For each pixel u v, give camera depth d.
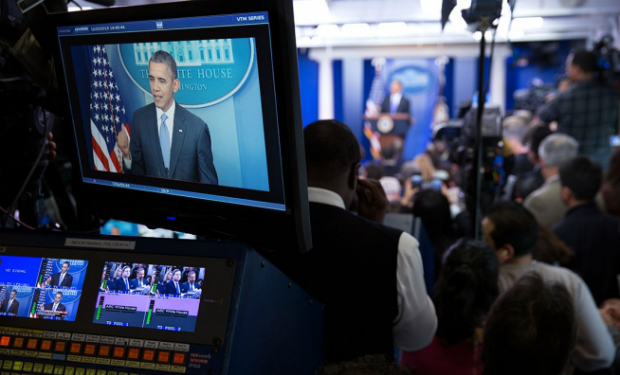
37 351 0.75
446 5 1.63
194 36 0.93
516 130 4.61
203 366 0.70
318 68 8.27
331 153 1.32
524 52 8.92
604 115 4.72
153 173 1.07
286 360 0.85
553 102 4.88
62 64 1.13
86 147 1.17
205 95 0.96
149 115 1.04
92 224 1.32
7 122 1.24
